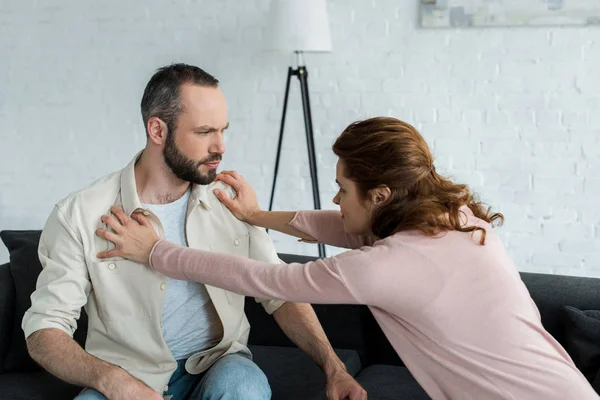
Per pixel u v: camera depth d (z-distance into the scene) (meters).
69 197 2.07
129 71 4.30
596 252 3.82
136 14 4.25
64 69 4.38
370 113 4.02
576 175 3.79
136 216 2.02
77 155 4.45
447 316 1.63
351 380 1.99
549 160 3.81
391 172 1.68
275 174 3.95
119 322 2.05
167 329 2.10
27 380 2.41
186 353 2.13
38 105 4.45
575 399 1.58
